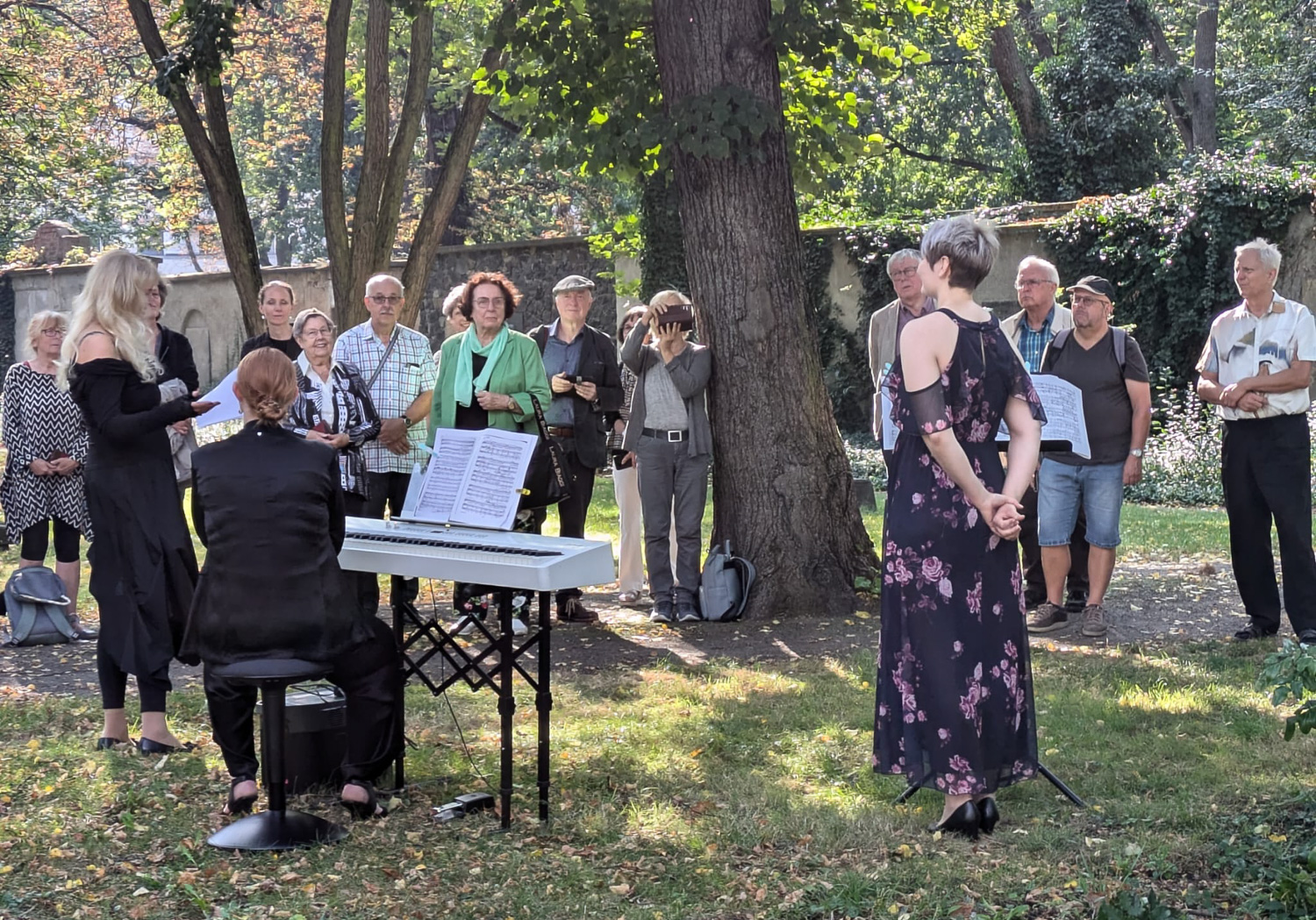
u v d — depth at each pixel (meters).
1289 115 25.41
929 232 4.07
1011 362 4.07
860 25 9.23
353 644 4.15
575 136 8.84
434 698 5.95
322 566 4.08
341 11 11.97
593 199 30.64
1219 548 10.13
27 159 23.28
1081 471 6.98
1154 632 7.10
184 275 25.08
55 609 7.46
